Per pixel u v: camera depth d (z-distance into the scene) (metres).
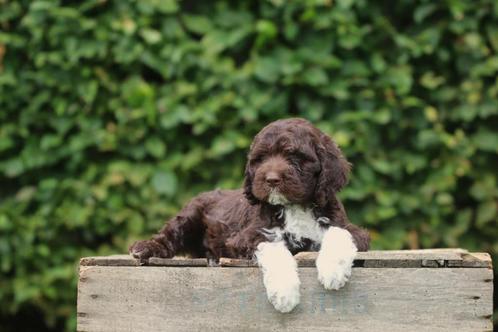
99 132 8.83
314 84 8.58
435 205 8.84
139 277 5.52
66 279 9.08
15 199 9.07
